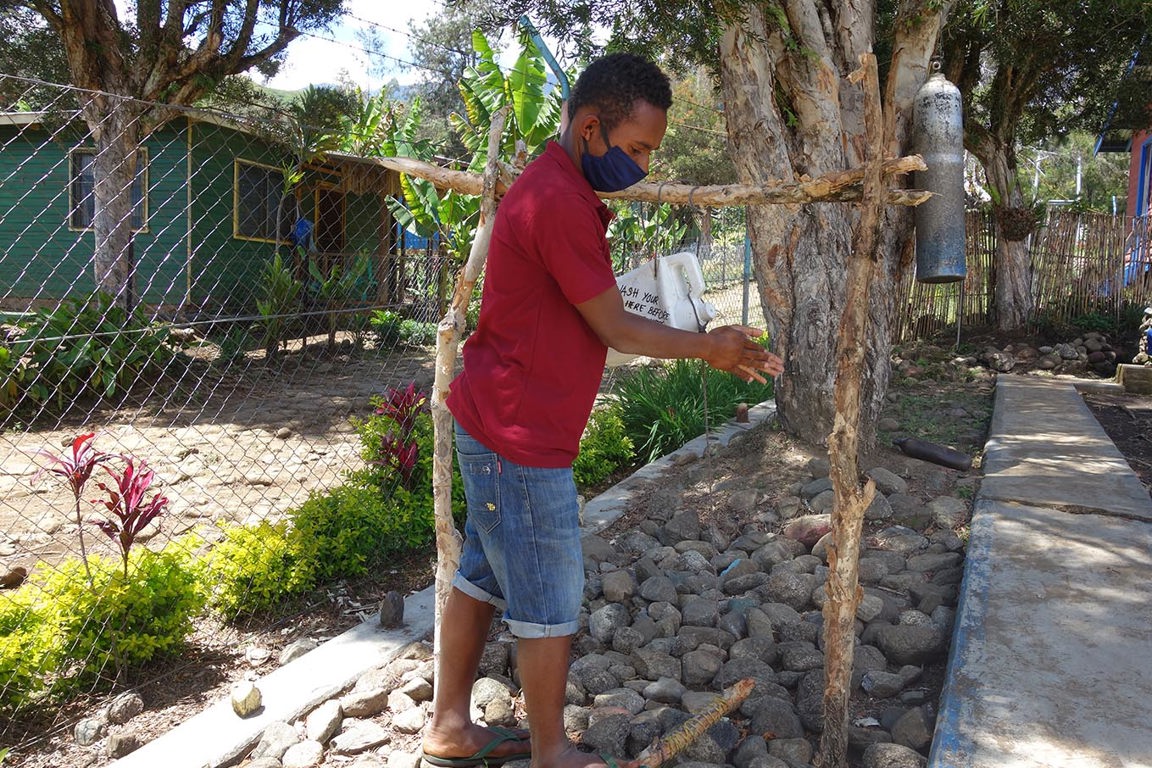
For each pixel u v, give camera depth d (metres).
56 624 3.09
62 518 5.18
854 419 2.38
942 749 2.39
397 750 2.73
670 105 2.11
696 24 4.82
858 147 5.38
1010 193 11.71
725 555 4.30
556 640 2.21
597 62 2.11
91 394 8.68
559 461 2.14
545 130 10.16
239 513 5.37
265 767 2.59
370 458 5.00
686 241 11.63
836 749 2.48
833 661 2.46
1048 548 3.93
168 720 2.96
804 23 5.17
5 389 7.85
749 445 5.75
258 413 8.59
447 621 2.48
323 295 11.35
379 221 15.12
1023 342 11.30
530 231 2.00
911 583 3.83
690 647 3.32
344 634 3.47
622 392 7.21
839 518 2.41
